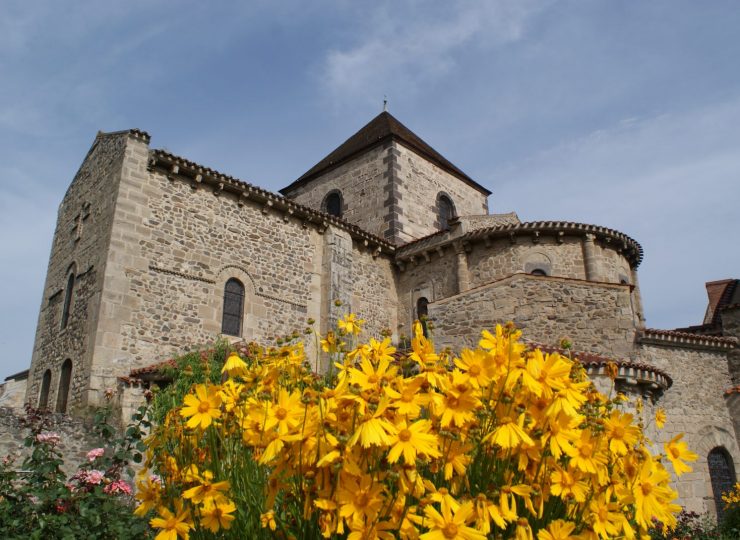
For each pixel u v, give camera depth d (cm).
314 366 1672
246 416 274
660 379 1126
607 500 256
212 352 1234
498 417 257
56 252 1734
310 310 1744
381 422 221
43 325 1658
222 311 1534
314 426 238
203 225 1557
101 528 498
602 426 267
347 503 218
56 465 574
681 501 1387
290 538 244
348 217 2356
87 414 1217
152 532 511
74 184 1758
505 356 266
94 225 1506
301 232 1803
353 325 383
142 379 1214
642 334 1540
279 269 1700
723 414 1578
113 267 1362
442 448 249
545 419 255
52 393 1443
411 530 217
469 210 2595
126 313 1354
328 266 1797
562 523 233
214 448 291
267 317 1628
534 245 1789
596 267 1747
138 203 1444
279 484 250
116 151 1505
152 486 304
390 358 296
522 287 1307
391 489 237
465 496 245
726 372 1639
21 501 526
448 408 250
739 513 1155
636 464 273
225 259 1577
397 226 2167
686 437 1502
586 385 275
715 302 2419
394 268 2094
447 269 1933
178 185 1538
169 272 1454
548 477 258
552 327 1270
